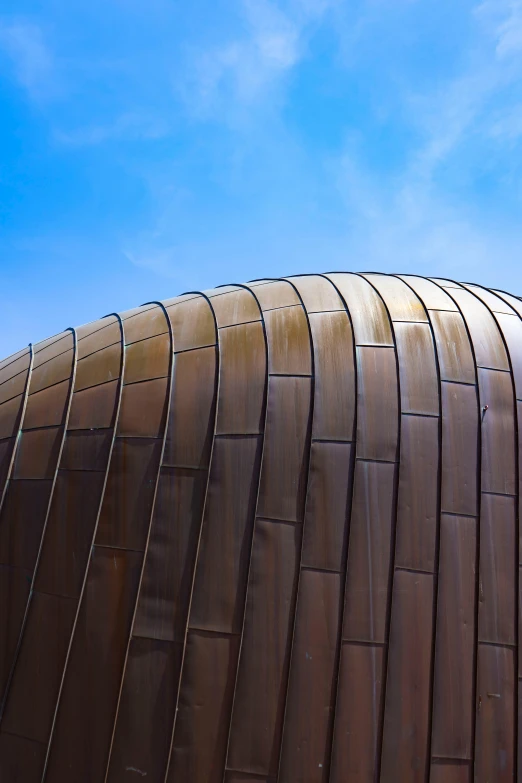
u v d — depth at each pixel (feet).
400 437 40.47
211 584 36.63
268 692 35.12
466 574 38.27
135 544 37.47
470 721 36.11
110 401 41.88
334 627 36.27
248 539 37.42
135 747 34.40
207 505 38.11
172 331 46.75
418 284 54.19
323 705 35.17
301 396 41.27
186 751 34.32
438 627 37.11
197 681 35.17
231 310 48.78
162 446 39.60
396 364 43.60
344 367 42.86
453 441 41.11
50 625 36.68
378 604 36.88
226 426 40.16
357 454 39.65
